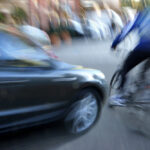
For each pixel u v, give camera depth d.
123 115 4.64
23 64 3.38
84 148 3.60
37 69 3.46
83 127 3.98
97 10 16.28
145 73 4.38
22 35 3.94
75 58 9.81
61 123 3.78
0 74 3.04
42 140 3.74
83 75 3.86
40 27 13.02
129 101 4.47
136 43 4.16
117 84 4.77
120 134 4.02
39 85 3.33
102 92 4.13
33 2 13.54
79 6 15.63
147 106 4.33
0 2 12.88
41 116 3.43
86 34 14.09
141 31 4.09
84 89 3.86
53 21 13.17
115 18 16.56
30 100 3.28
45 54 3.89
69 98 3.68
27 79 3.22
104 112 4.72
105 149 3.59
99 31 14.55
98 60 9.70
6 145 3.56
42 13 13.21
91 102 4.02
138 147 3.69
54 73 3.55
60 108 3.62
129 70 4.40
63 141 3.75
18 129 3.26
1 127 3.11
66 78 3.61
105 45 13.11
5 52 3.35
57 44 12.09
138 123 4.34
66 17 13.83
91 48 12.02
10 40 3.58
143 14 4.17
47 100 3.45
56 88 3.51
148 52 4.04
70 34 13.53
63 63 3.92
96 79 4.02
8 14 12.52
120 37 4.43
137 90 4.43
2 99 3.04
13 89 3.11
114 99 4.67
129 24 4.36
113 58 10.14
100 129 4.13
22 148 3.52
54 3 14.05
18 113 3.19
